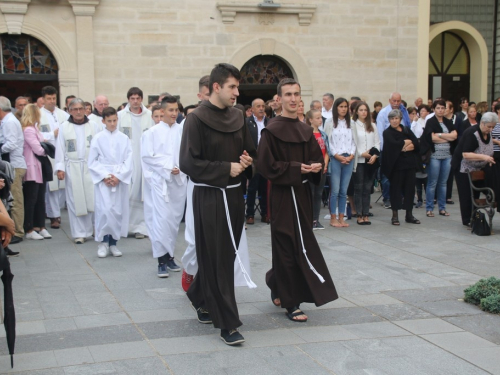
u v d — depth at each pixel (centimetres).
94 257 789
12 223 421
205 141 496
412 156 983
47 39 1378
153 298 608
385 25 1590
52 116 1010
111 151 788
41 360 453
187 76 1470
